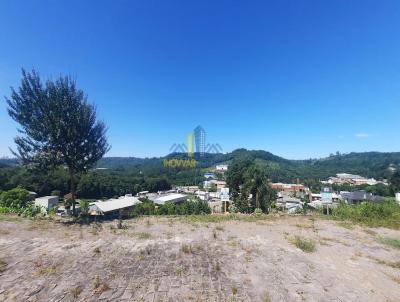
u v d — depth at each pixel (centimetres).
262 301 416
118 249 642
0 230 803
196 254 625
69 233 804
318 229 970
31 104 1066
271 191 2489
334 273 540
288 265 573
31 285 441
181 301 410
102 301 400
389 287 487
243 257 615
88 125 1142
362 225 1065
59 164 1118
